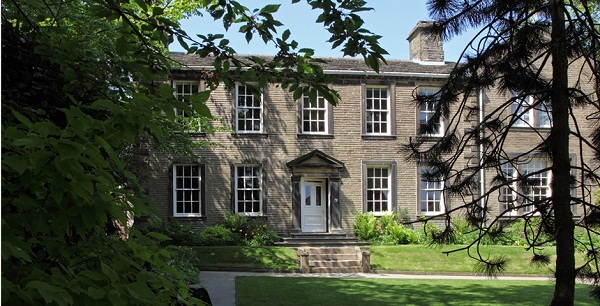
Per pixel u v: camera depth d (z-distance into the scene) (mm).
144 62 4637
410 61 23078
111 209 2225
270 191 21172
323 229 21703
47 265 2248
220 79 5492
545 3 7254
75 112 2135
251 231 20359
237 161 21062
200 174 20844
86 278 2057
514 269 17203
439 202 22062
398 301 11445
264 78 5125
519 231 20375
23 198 2072
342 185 21594
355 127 21828
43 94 3904
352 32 4285
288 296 11789
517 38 7172
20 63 3902
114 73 4520
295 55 4938
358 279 15367
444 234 7551
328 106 21781
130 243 2385
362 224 20938
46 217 2146
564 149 6793
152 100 2428
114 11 4383
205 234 19797
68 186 1986
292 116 21562
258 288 12898
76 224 2178
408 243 20781
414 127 22062
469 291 13086
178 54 20984
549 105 7547
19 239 1987
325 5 4266
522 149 21750
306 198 21703
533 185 7332
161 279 2402
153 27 4762
